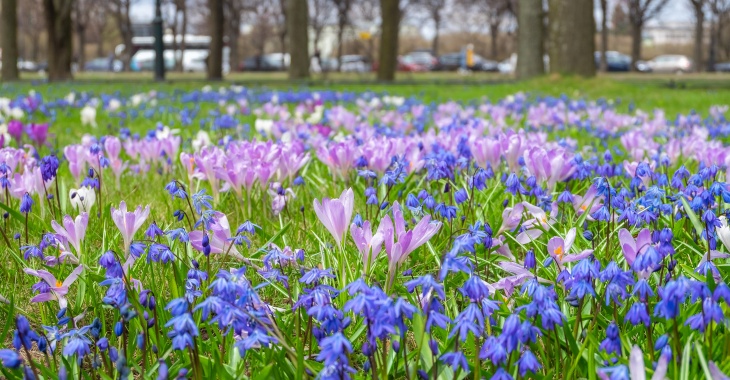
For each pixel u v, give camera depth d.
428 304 2.18
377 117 11.20
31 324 3.07
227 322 2.10
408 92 20.55
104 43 101.69
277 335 2.33
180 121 11.24
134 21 77.00
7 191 4.11
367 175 4.09
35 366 2.34
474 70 70.38
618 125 9.56
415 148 4.82
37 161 5.18
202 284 2.96
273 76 45.59
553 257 2.85
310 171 5.91
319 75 41.78
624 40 97.81
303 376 2.25
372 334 2.10
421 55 72.06
